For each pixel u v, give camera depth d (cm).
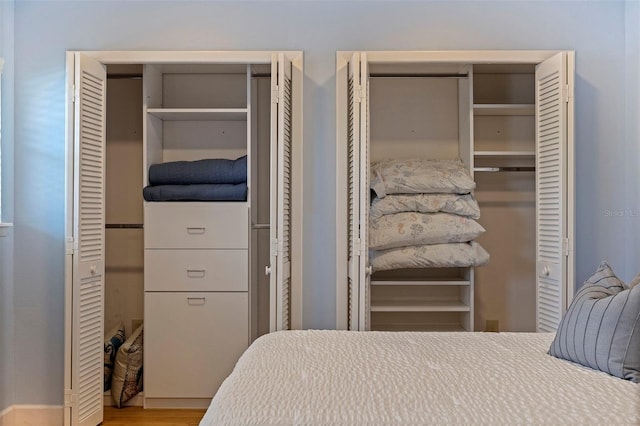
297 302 305
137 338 331
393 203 313
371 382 166
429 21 308
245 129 351
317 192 308
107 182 355
